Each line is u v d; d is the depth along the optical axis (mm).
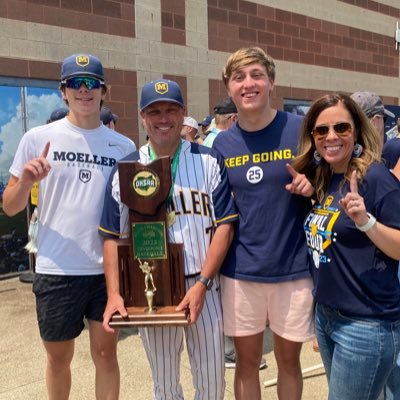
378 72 11391
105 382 2602
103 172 2516
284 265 2307
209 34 8047
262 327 2424
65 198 2471
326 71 10117
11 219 5852
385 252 1817
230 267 2389
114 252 2320
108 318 2172
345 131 1963
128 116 7105
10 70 5832
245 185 2326
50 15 6156
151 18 7266
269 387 3209
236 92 2311
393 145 2617
